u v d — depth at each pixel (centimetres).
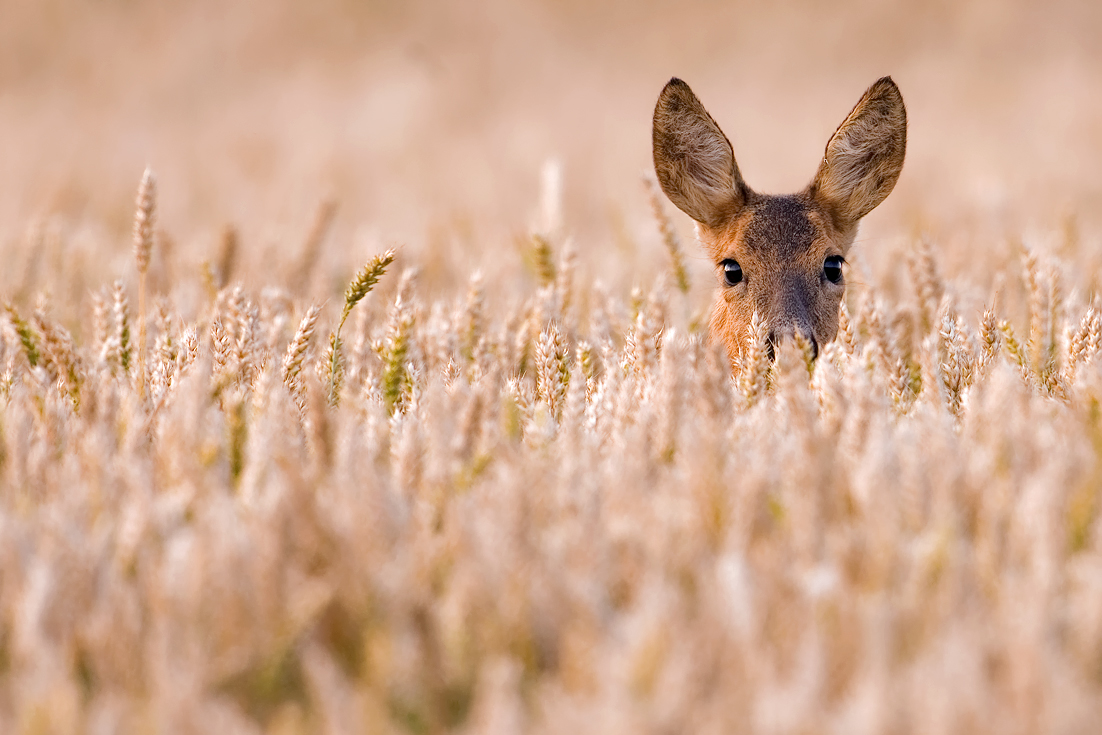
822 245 1361
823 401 921
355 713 567
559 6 6969
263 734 599
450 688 616
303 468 800
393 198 2783
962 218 2352
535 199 2864
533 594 634
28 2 6147
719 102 4944
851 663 586
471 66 5756
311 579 669
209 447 826
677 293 1548
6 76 5588
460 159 3556
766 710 537
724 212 1415
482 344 1202
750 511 702
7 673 640
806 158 3547
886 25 6406
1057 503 690
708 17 6769
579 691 584
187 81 5547
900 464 777
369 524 682
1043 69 5541
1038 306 1159
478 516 709
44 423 892
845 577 661
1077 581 659
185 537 695
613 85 5616
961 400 1002
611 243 2067
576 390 958
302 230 2177
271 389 895
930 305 1323
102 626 619
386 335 1144
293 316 1338
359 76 5556
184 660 609
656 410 866
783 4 6800
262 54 6066
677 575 673
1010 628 602
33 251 1638
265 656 617
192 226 2494
